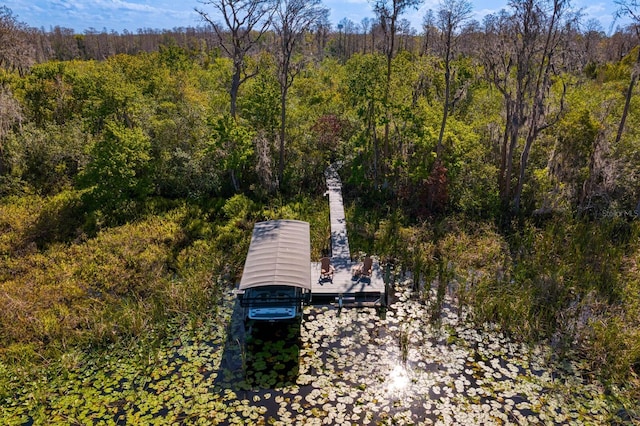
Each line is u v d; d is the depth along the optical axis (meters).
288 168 27.92
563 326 15.31
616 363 13.60
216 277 18.36
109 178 23.02
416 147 25.72
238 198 23.77
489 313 15.91
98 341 14.64
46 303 16.27
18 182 25.00
